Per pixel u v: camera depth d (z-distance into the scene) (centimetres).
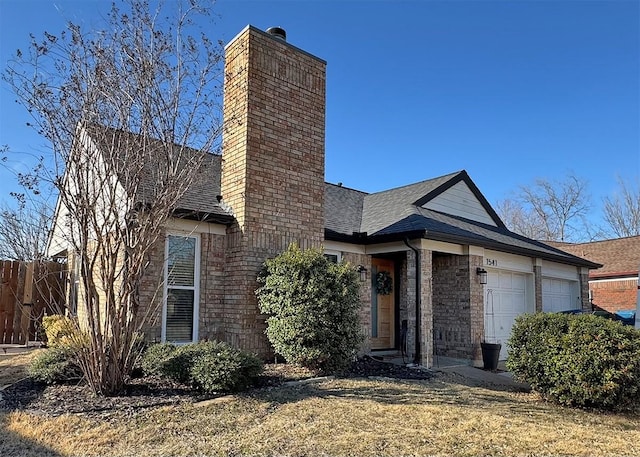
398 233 1031
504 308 1303
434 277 1225
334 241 1067
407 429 509
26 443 447
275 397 618
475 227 1388
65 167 594
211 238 880
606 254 2167
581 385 695
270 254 879
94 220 589
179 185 650
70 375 667
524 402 727
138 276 623
